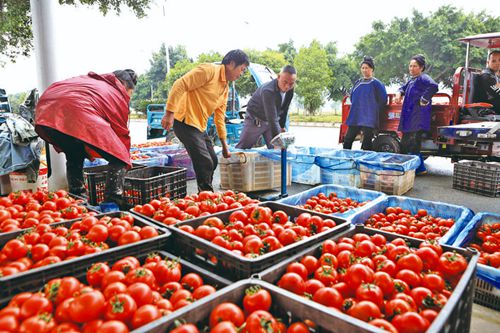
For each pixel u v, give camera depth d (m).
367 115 7.27
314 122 27.39
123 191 3.99
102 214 2.61
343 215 3.54
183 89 4.17
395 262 1.99
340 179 6.29
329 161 6.26
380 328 1.26
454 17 24.23
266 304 1.47
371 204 3.79
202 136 4.47
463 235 2.94
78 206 2.87
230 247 2.08
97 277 1.69
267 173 6.08
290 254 2.03
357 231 2.50
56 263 1.75
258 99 6.46
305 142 13.39
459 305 1.51
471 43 7.64
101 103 3.81
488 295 2.40
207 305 1.42
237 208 2.79
